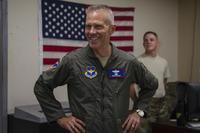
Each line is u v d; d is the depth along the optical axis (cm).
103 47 184
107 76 187
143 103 205
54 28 401
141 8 522
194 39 563
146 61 431
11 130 349
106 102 184
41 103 193
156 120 414
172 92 469
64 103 385
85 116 184
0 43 338
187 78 574
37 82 195
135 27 512
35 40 384
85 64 186
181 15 580
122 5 493
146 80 201
